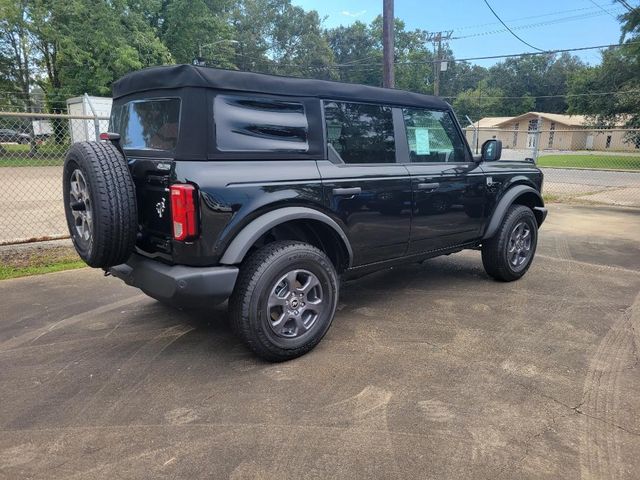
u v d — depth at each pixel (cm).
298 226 374
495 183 496
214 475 229
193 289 304
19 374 326
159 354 356
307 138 356
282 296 334
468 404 290
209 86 308
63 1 2703
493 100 7681
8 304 458
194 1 3269
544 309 447
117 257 322
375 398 296
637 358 350
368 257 404
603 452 247
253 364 340
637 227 867
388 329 401
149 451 247
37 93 3316
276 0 6153
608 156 3741
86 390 306
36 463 238
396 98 422
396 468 234
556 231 830
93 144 326
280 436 259
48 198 1207
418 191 421
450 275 561
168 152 317
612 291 500
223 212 305
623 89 3491
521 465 237
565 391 305
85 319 423
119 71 2792
